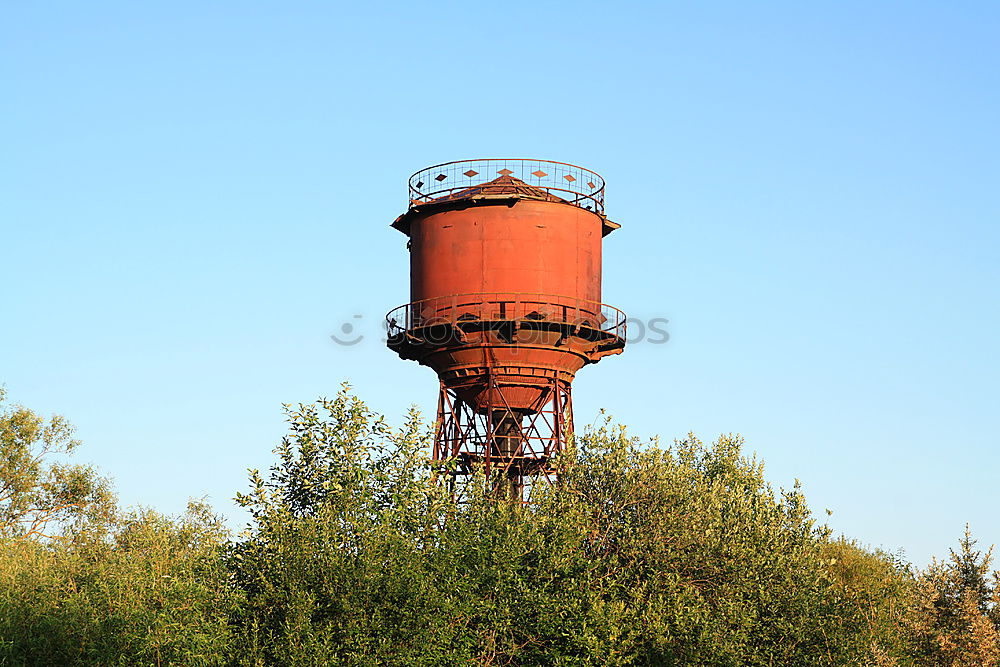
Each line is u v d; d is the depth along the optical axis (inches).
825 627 1643.7
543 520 1601.9
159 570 1695.4
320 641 1346.0
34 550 1940.2
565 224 2108.8
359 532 1409.9
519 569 1537.9
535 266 2071.9
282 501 1455.5
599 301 2159.2
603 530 1684.3
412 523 1449.3
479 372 2087.8
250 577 1445.6
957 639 1918.1
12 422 2874.0
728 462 2267.5
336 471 1466.5
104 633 1568.7
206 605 1488.7
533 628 1502.2
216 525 1547.7
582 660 1466.5
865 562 2361.0
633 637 1502.2
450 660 1424.7
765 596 1631.4
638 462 1710.1
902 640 1931.6
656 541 1626.5
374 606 1369.3
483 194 2102.6
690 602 1561.3
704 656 1499.8
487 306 2057.1
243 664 1352.1
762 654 1595.7
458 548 1492.4
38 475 2861.7
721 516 1765.5
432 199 2169.0
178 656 1480.1
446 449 2113.7
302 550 1390.3
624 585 1588.3
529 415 2151.8
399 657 1355.8
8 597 1643.7
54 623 1576.0
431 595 1387.8
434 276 2107.5
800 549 1760.6
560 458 1787.6
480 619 1485.0
